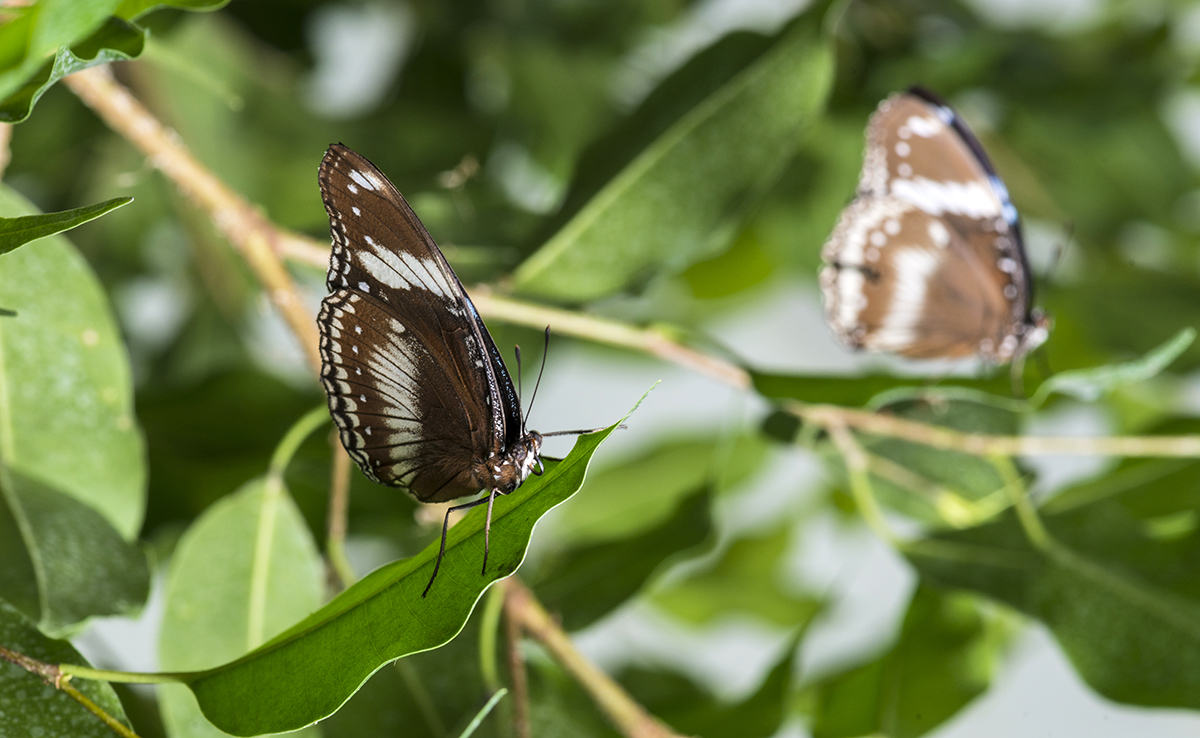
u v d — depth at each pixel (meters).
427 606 0.51
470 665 0.56
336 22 0.71
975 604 0.58
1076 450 0.57
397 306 0.53
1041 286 0.67
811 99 0.59
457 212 0.61
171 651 0.55
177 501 0.60
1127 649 0.56
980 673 0.58
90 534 0.54
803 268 0.68
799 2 0.65
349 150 0.53
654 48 0.71
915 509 0.59
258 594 0.55
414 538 0.60
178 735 0.54
